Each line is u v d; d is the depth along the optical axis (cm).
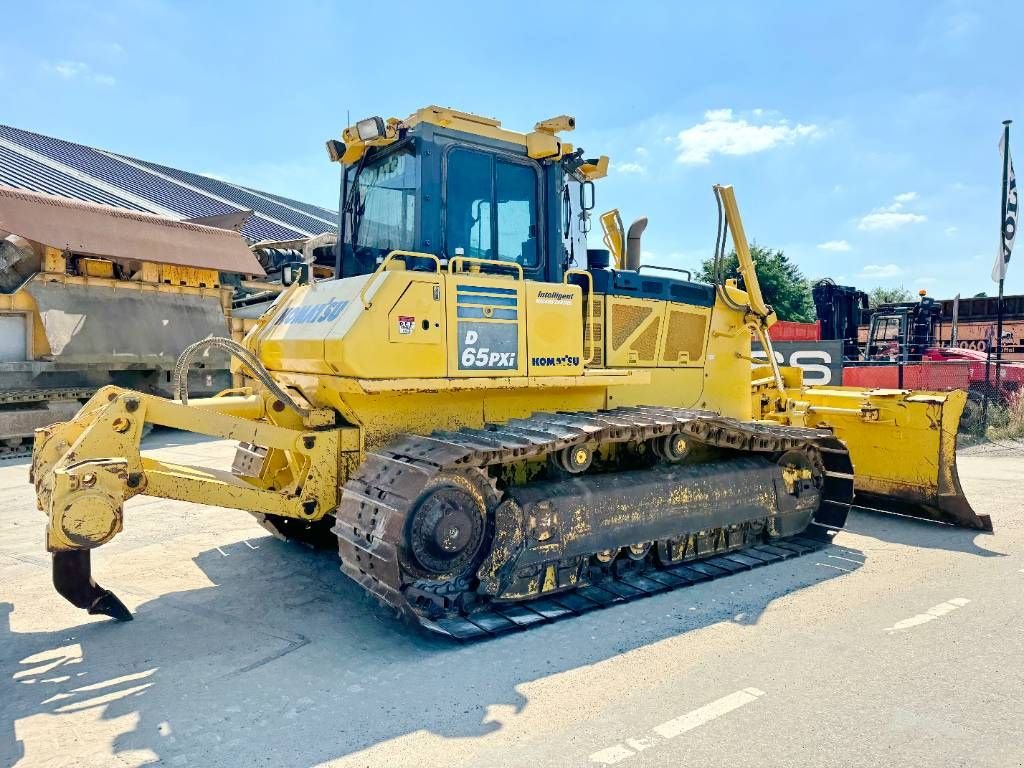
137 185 2081
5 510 748
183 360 456
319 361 451
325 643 419
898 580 524
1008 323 2062
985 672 376
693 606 474
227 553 593
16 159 1894
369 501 417
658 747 308
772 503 586
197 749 309
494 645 414
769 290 3369
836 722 327
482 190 511
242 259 1434
